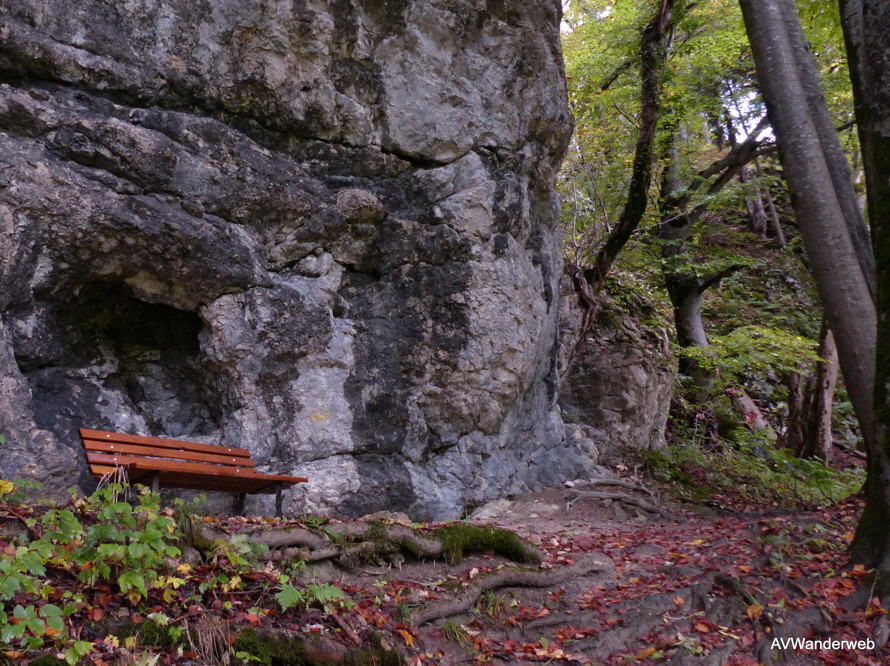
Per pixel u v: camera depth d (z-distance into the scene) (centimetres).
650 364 1078
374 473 630
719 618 465
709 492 906
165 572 345
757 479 1058
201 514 545
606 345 1075
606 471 870
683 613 466
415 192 698
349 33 644
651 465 936
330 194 641
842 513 700
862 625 463
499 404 732
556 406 880
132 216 514
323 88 636
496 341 715
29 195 475
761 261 1820
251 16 593
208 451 520
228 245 566
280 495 517
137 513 358
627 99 1270
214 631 324
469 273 701
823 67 1408
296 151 643
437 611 409
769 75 608
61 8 514
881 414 500
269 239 605
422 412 682
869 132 527
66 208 489
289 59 616
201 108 591
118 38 540
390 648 360
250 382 579
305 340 605
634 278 1444
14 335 488
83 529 355
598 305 1041
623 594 480
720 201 1337
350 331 646
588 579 498
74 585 320
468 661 388
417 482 656
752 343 1191
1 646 274
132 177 522
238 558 364
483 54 735
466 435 719
